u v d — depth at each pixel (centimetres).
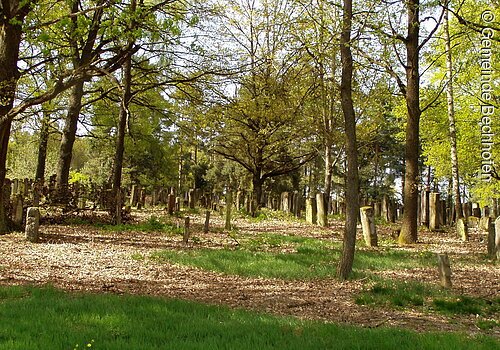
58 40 1287
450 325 688
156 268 1033
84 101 2538
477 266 1172
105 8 1166
